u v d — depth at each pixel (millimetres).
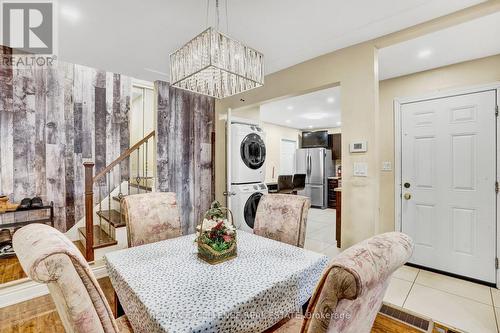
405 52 2463
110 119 3566
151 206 1963
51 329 1852
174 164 3537
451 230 2732
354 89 2365
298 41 2342
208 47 1460
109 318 742
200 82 1974
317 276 1341
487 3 1731
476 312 2062
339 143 7195
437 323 1926
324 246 3299
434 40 2236
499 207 2463
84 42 2373
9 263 2619
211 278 1160
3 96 2740
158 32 2199
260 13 1927
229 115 3291
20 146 2879
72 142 3266
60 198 3193
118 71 3117
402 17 1943
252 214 3609
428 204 2879
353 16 1949
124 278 1167
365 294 637
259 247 1585
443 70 2791
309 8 1856
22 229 891
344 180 2398
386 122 3186
